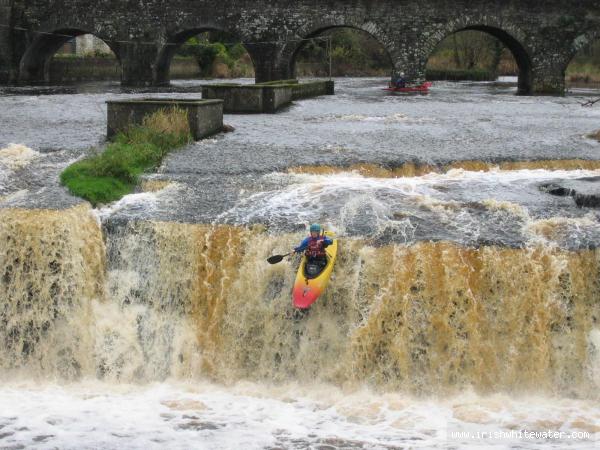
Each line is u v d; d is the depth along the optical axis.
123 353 15.26
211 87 35.28
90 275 15.90
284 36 53.41
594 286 14.75
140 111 24.50
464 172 21.58
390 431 12.62
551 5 52.19
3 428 12.55
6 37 57.06
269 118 32.91
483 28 55.19
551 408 13.59
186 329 15.48
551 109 39.59
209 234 15.77
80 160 20.91
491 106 41.50
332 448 11.95
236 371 14.98
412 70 53.31
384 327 14.57
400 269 14.65
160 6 54.81
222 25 54.16
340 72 85.12
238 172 20.47
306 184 19.39
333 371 14.51
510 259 14.70
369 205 17.42
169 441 12.17
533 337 14.48
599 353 14.40
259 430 12.62
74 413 13.20
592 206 17.75
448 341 14.49
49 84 60.12
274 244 15.48
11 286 15.66
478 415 13.26
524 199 18.47
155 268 15.95
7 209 16.22
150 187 19.11
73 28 56.28
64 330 15.43
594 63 80.88
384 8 52.66
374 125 30.58
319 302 14.83
